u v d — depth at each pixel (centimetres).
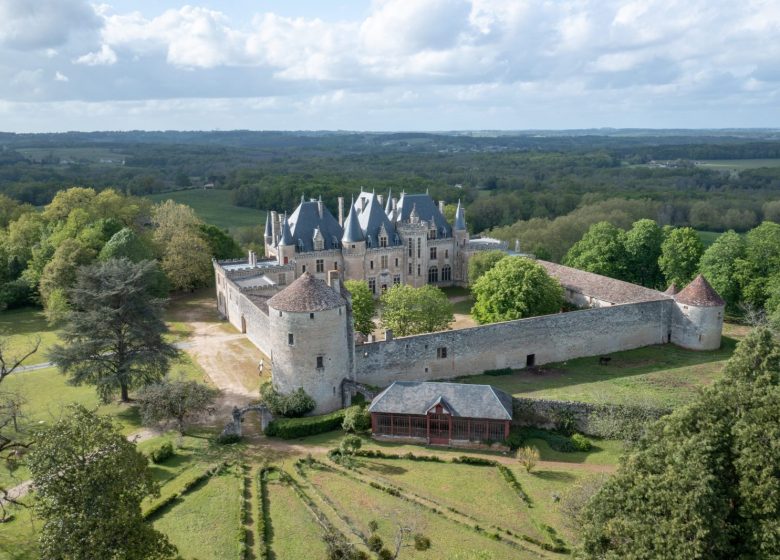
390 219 12344
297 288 6500
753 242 10288
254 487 5081
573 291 10000
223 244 13162
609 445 6034
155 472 5312
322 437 6112
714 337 8762
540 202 18938
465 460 5616
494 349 7950
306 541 4372
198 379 7525
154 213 13875
